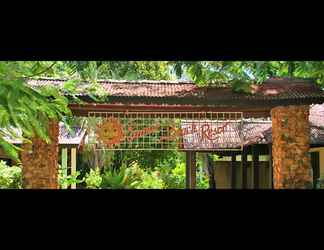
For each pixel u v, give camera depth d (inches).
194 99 343.0
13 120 103.2
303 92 344.5
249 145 498.9
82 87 317.1
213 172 640.4
